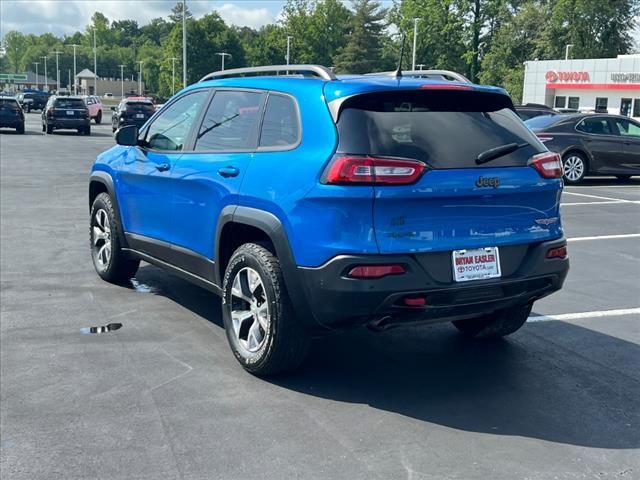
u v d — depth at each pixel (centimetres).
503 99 462
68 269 750
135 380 457
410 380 464
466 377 471
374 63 9531
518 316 517
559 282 457
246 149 478
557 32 6762
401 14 8075
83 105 3256
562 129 1644
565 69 4769
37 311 602
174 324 573
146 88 15112
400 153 400
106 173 671
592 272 777
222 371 474
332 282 396
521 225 435
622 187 1612
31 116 5312
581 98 4706
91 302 631
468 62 7431
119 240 661
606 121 1662
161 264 592
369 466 352
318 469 349
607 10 6450
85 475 342
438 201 404
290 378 464
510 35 7175
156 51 15875
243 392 441
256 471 346
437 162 406
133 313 601
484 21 7488
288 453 364
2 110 3127
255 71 529
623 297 675
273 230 430
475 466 353
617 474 347
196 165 518
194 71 10131
